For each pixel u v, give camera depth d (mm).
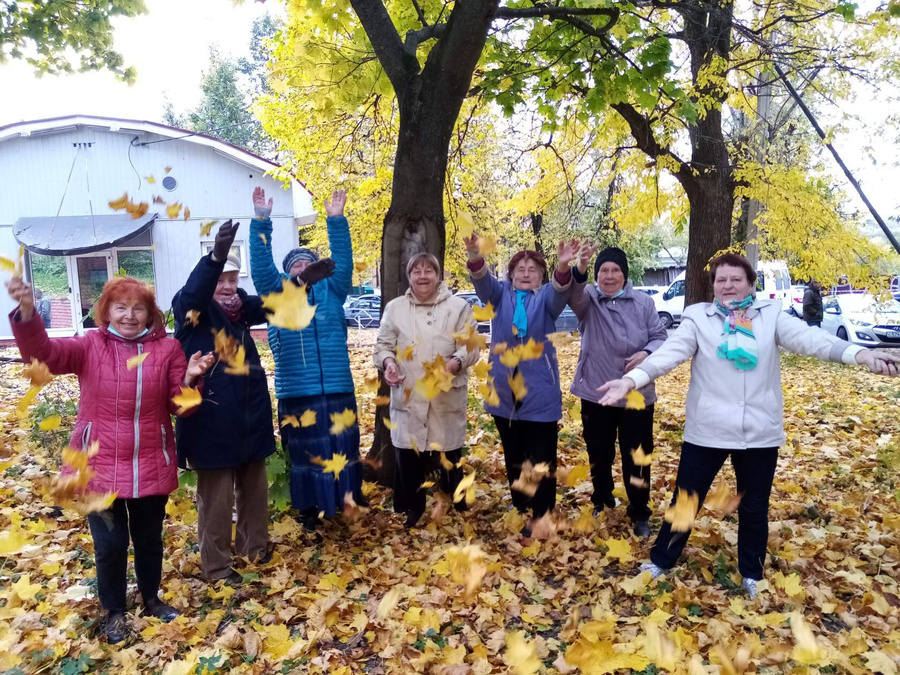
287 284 2521
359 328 20062
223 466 3217
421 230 4312
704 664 2525
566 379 10367
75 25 6910
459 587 3135
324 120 7410
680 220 10648
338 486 3604
